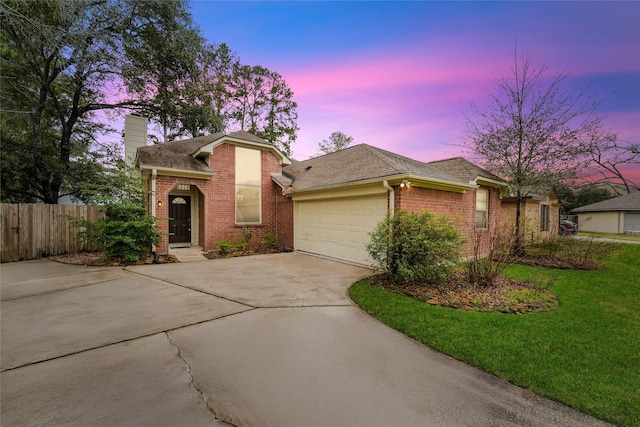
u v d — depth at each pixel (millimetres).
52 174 13914
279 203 13273
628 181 25281
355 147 12297
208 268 8469
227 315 4625
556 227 17750
